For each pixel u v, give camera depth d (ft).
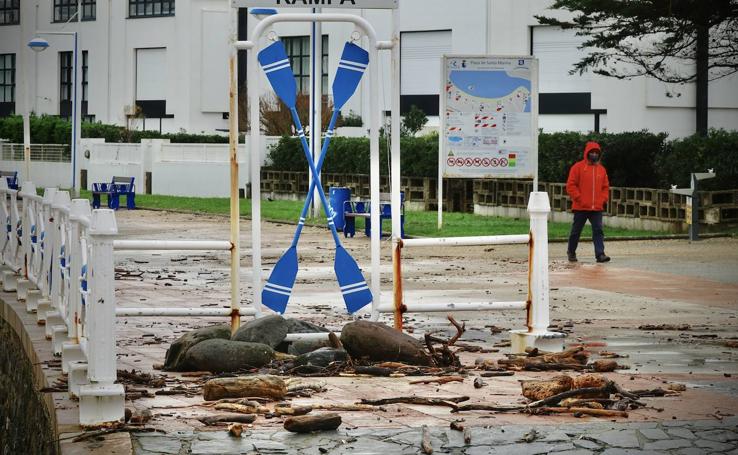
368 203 130.41
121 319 63.10
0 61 357.00
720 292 78.43
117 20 316.60
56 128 286.05
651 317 65.92
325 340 49.44
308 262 98.78
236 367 45.39
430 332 59.06
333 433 34.73
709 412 37.88
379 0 55.52
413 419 36.81
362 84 242.17
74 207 43.50
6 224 73.92
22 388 54.34
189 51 298.76
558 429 35.37
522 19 217.36
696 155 139.74
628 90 205.26
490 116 127.24
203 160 231.71
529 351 49.88
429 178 179.63
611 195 146.92
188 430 34.96
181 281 83.10
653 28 140.87
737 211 134.10
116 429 34.73
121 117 317.01
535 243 51.70
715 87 208.44
